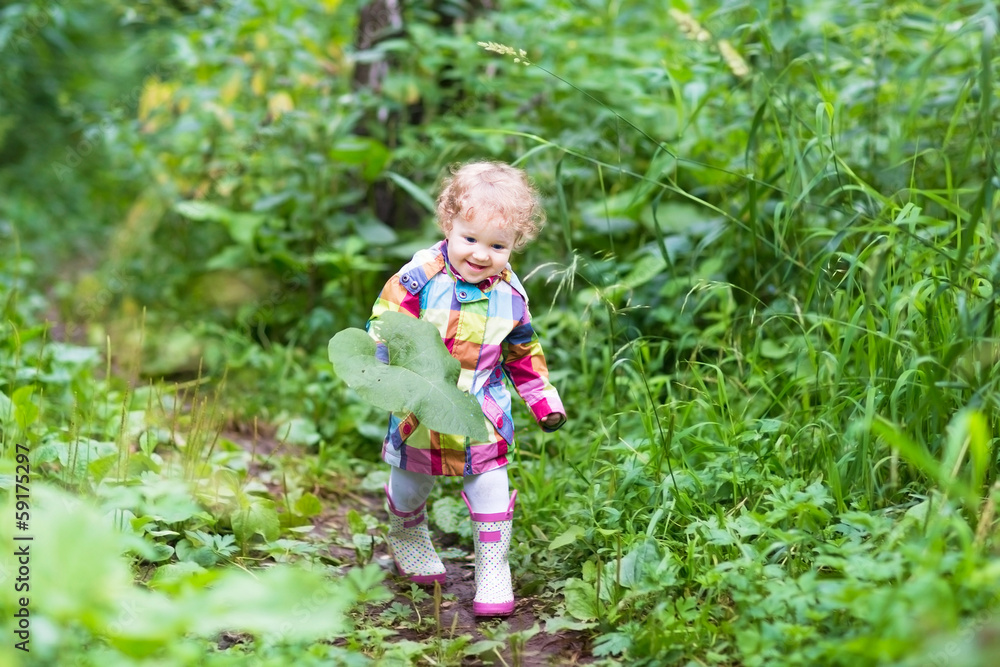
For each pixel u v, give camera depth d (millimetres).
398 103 5062
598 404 3639
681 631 2193
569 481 3164
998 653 1607
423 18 5492
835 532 2443
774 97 3850
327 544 3041
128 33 7023
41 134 7496
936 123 3947
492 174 2598
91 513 1940
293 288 5160
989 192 2711
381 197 5328
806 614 2004
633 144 4766
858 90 4066
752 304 3730
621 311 3268
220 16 5527
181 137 5660
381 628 2439
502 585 2611
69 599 1801
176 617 1827
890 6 4227
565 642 2414
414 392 2414
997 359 2523
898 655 1731
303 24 5590
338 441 3979
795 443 2814
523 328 2719
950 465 2070
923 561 1921
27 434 2998
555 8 5395
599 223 4477
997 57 3564
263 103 5406
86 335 5191
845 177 3754
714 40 3830
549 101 4887
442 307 2627
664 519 2703
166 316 5176
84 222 7312
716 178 4191
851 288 2803
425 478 2727
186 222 5711
